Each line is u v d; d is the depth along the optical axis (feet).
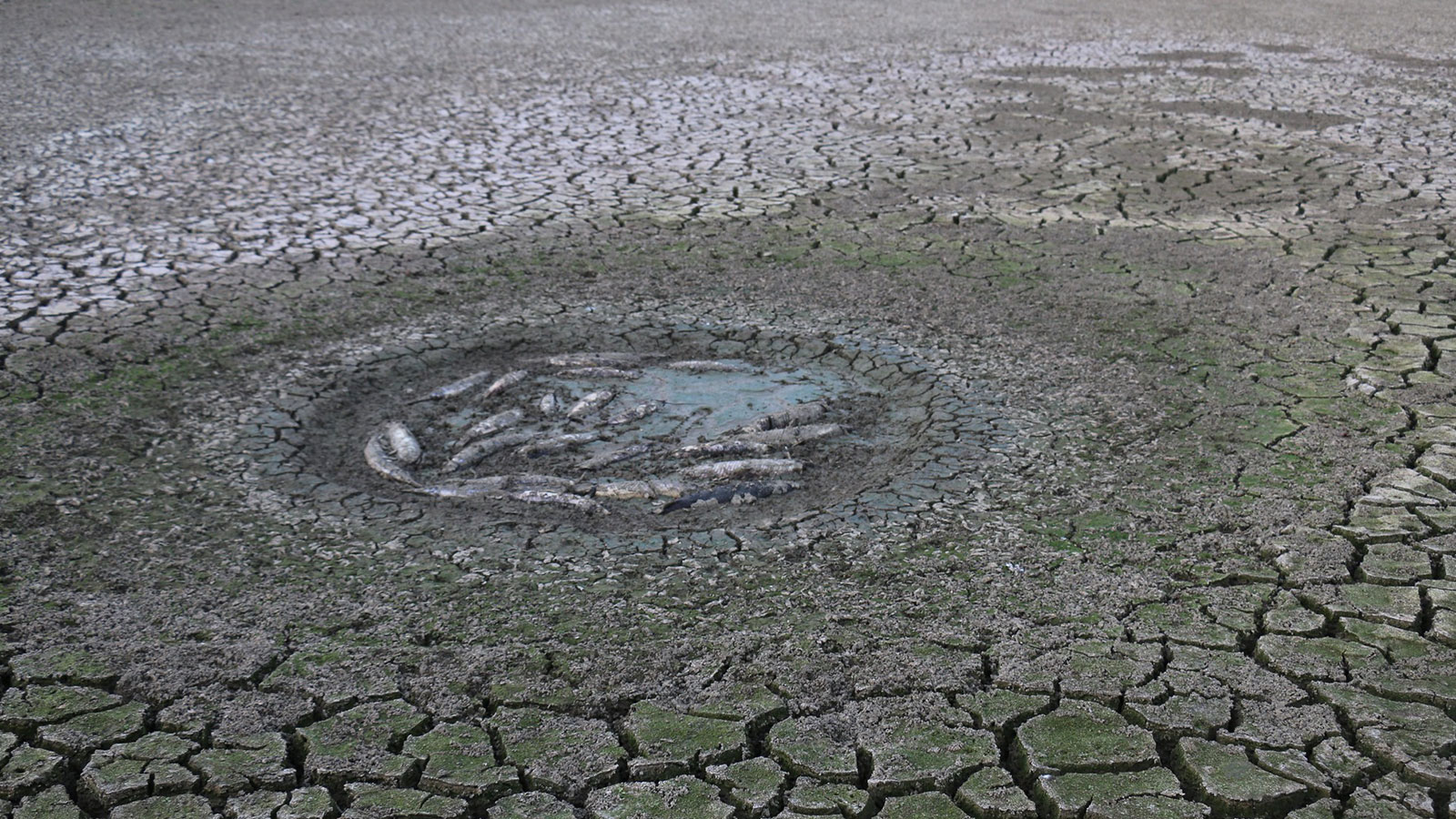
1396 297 18.69
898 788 8.71
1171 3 61.00
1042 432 14.35
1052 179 26.13
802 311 18.70
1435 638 10.23
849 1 62.54
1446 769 8.73
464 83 37.81
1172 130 30.55
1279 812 8.46
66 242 22.04
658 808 8.57
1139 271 20.20
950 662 10.04
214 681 9.92
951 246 21.75
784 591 11.11
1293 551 11.59
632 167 27.50
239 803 8.65
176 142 29.96
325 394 15.85
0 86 37.04
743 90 36.40
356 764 8.99
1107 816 8.42
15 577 11.41
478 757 9.07
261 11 57.36
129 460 13.89
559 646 10.32
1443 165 26.78
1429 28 50.03
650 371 16.69
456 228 23.09
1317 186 25.32
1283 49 44.16
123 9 57.47
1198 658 10.04
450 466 13.92
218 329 17.98
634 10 58.13
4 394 15.57
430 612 10.86
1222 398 15.23
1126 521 12.24
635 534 12.28
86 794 8.79
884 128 31.09
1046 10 57.82
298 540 12.17
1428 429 14.19
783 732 9.27
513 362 17.10
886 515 12.48
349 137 30.37
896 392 15.83
